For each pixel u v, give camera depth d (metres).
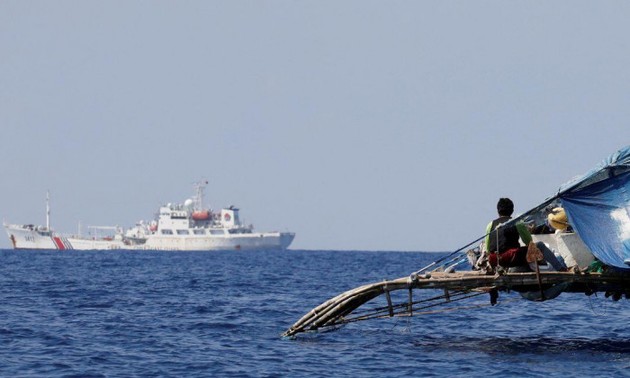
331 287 132.75
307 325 67.50
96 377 51.28
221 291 119.62
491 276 61.62
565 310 90.44
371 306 97.62
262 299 105.31
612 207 61.78
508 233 62.06
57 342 63.59
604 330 75.06
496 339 68.56
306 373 52.78
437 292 116.81
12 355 57.88
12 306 90.44
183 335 68.44
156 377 51.44
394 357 58.69
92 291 115.88
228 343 64.38
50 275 163.75
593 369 54.44
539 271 60.94
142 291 117.25
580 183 62.47
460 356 59.34
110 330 70.69
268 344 64.06
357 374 52.56
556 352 61.50
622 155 63.41
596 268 61.81
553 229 65.94
